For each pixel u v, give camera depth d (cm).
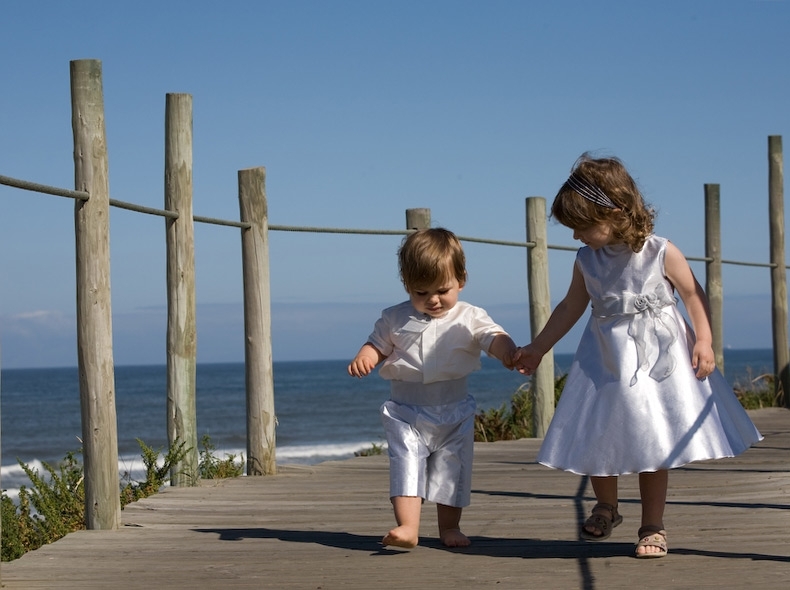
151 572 330
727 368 7912
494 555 343
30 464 2725
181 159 524
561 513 434
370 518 436
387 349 359
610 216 326
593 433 319
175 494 504
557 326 353
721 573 305
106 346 416
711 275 1061
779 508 425
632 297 327
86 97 408
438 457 353
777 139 1097
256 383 594
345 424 3941
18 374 12850
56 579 322
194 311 536
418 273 341
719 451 307
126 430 3941
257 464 594
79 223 409
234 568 334
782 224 1104
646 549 326
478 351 356
